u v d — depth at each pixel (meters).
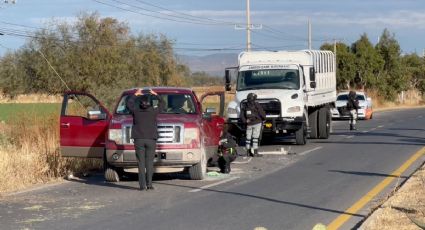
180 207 12.02
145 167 14.34
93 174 17.62
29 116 21.12
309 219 10.75
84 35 64.06
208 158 16.66
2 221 10.88
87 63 61.53
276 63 25.14
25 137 19.92
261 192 13.70
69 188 14.82
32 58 64.88
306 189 14.05
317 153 21.94
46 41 64.00
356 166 18.06
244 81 24.94
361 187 14.20
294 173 16.83
